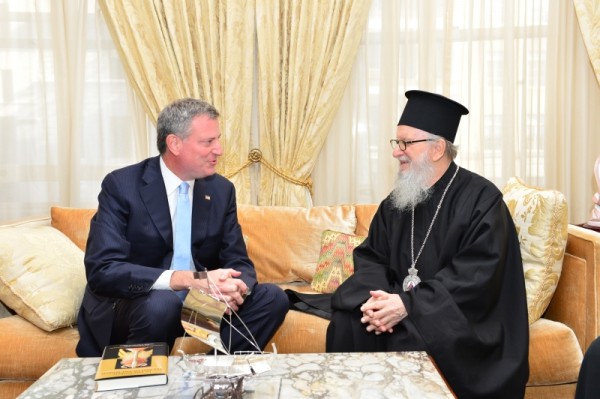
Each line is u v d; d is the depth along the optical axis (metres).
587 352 1.96
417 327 2.31
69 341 2.59
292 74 3.74
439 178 2.69
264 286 2.63
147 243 2.59
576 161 3.87
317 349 2.70
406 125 2.66
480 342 2.31
